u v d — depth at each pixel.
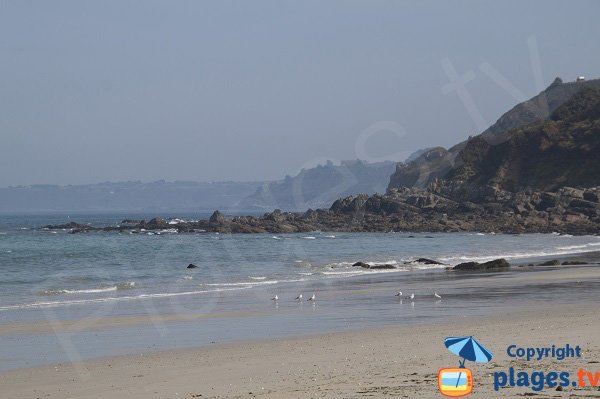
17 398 15.76
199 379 16.92
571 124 146.12
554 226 112.50
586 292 34.62
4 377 18.02
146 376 17.66
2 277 48.84
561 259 60.88
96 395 15.70
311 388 14.73
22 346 22.62
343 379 15.55
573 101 152.50
